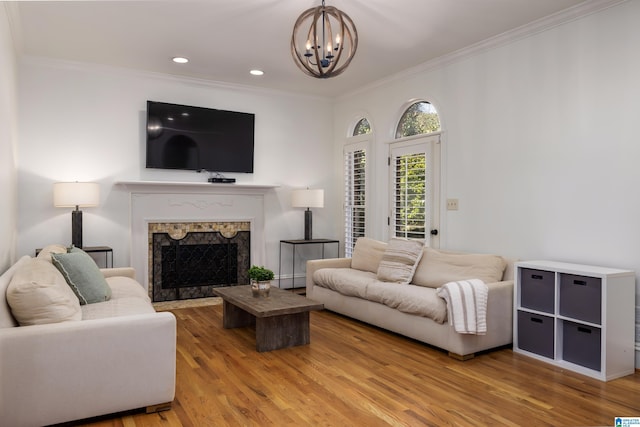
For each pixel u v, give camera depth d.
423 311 3.57
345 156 6.34
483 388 2.81
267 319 3.53
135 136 5.24
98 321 2.32
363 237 5.61
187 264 5.57
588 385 2.86
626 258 3.24
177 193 5.45
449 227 4.68
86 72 4.96
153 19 3.74
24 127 4.67
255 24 3.84
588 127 3.47
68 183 4.51
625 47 3.24
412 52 4.55
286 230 6.24
